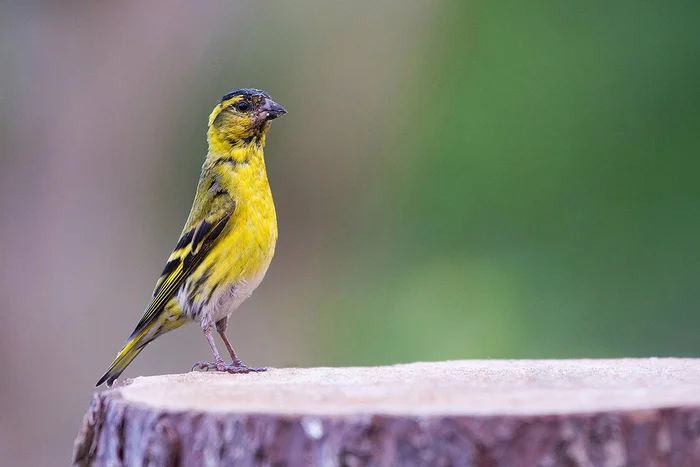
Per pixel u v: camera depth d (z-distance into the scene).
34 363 16.25
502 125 16.38
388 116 18.59
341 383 6.42
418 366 7.82
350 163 19.00
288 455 5.34
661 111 15.38
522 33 16.44
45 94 17.28
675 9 15.52
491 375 6.77
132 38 17.50
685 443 5.29
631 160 15.38
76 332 16.64
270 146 19.20
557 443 5.12
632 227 15.15
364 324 17.33
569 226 15.47
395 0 18.31
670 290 14.66
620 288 14.91
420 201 16.89
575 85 15.95
